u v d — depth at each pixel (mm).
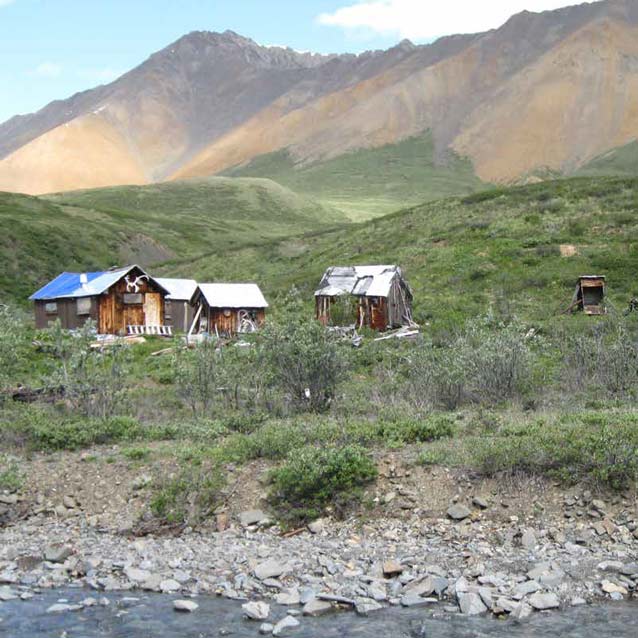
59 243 109562
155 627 10406
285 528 13977
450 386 22969
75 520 14695
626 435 15180
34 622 10617
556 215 67062
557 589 11195
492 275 54469
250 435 18172
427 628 10133
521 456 14609
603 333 32906
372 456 15875
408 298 49469
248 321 51906
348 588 11500
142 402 24656
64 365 23875
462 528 13320
